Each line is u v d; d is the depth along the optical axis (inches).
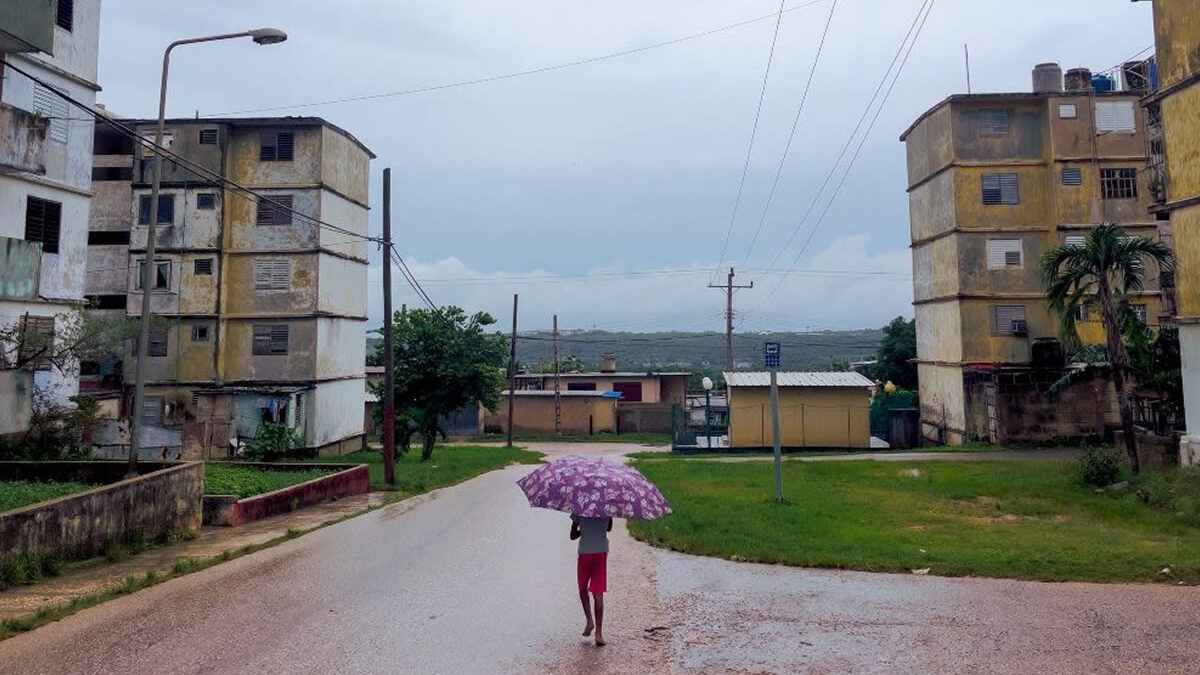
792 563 415.5
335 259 1489.9
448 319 1347.2
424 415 1302.9
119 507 478.9
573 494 271.0
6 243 724.7
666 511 276.8
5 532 384.5
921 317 1571.1
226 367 1390.3
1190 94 756.6
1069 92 1352.1
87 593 368.8
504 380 1380.4
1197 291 750.5
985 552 432.5
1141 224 1316.4
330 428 1466.5
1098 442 1235.2
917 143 1546.5
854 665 259.6
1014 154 1379.2
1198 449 744.3
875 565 402.0
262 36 620.1
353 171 1583.4
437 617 319.6
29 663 261.3
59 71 890.1
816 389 1531.7
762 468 972.6
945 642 282.5
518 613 326.3
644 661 264.8
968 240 1374.3
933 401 1515.7
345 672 253.0
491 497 788.0
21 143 786.2
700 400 2518.5
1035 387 1258.0
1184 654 266.4
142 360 644.1
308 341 1396.4
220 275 1384.1
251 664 260.4
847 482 794.8
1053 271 765.3
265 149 1414.9
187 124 1395.2
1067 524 546.3
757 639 288.5
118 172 1478.8
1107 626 298.5
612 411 2304.4
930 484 757.9
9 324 805.2
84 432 919.0
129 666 257.9
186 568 420.8
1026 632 292.5
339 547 493.0
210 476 804.6
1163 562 402.0
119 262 1422.2
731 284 2000.5
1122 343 764.0
